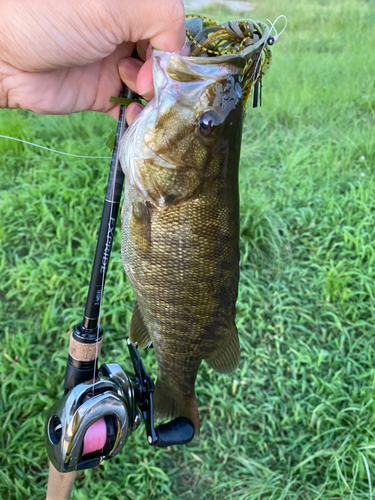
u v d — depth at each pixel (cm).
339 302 71
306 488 53
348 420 58
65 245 77
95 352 28
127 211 31
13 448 53
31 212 80
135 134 28
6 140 94
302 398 61
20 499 49
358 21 154
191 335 32
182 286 30
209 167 29
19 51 29
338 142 98
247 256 77
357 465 52
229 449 57
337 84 116
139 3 26
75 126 100
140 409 30
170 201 29
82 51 28
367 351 65
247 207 80
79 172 87
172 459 56
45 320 65
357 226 79
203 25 31
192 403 34
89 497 51
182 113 27
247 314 69
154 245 29
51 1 26
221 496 53
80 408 25
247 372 64
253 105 28
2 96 34
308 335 68
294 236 81
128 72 33
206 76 27
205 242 30
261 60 29
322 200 85
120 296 68
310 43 143
